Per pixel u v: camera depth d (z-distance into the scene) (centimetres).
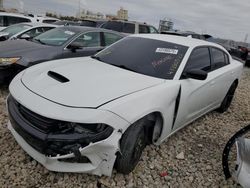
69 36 588
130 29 1295
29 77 307
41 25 873
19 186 262
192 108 388
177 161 342
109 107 253
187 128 445
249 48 1581
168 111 322
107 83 292
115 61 374
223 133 450
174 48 382
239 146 278
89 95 263
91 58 401
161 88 312
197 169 333
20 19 1251
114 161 261
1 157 298
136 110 270
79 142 243
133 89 290
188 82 356
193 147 385
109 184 278
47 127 245
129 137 272
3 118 387
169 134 355
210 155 370
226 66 490
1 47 517
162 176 307
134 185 284
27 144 273
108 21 1341
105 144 249
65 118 239
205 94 409
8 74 478
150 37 420
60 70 317
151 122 321
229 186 309
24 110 264
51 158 249
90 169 256
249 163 268
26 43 555
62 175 281
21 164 290
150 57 370
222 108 534
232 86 532
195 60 391
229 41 1784
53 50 537
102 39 662
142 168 313
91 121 240
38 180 272
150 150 352
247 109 613
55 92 264
